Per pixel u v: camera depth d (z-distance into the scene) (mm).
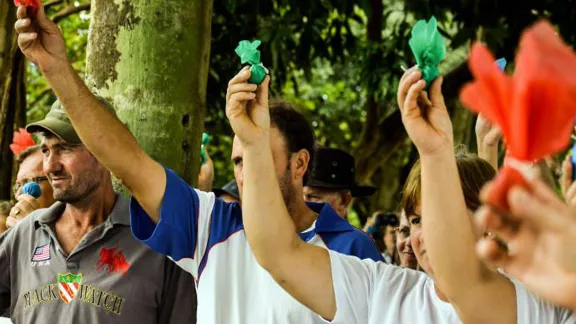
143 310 2625
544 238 699
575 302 677
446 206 1375
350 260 1942
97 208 2750
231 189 3914
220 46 6574
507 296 1544
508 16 6453
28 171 3604
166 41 2945
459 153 1906
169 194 2295
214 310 2238
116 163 2223
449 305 1769
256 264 2258
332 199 3713
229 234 2326
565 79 644
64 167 2695
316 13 6785
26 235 2826
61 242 2768
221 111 7328
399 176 9227
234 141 2492
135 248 2682
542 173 1447
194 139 3018
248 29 6543
